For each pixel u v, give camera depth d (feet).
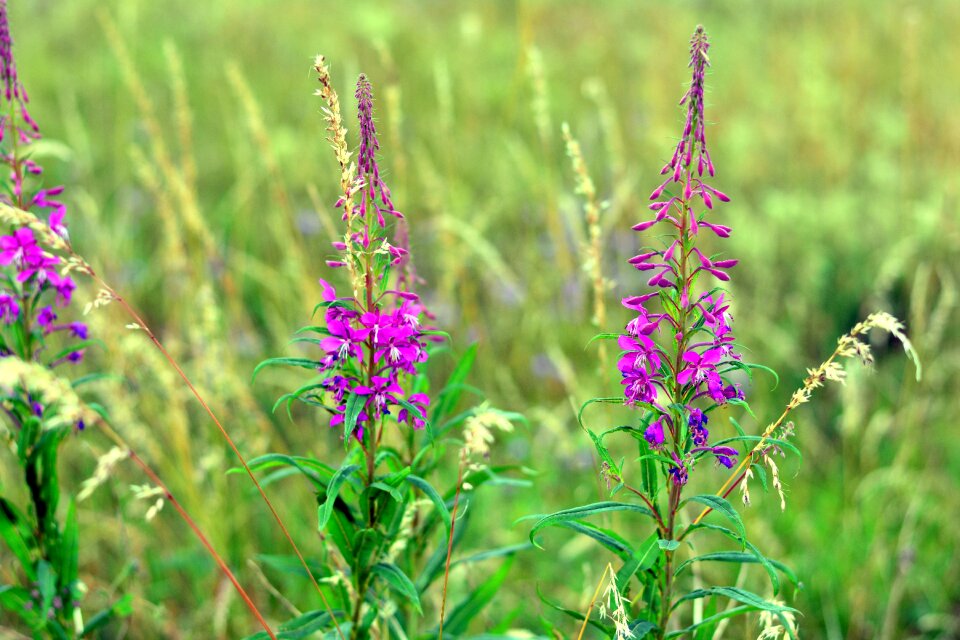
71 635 4.14
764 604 3.56
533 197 8.20
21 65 11.47
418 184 7.92
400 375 3.95
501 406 6.35
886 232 8.12
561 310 7.07
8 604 4.06
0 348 3.95
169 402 5.03
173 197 7.55
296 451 5.51
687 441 3.61
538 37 14.15
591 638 4.59
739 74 12.10
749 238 7.44
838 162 9.31
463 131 9.92
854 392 5.65
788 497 5.62
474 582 4.98
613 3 16.07
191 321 5.69
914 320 6.26
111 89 10.77
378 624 4.07
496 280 7.51
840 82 11.12
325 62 3.59
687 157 3.50
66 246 3.72
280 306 6.79
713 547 5.15
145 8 13.04
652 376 3.54
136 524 5.09
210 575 4.97
